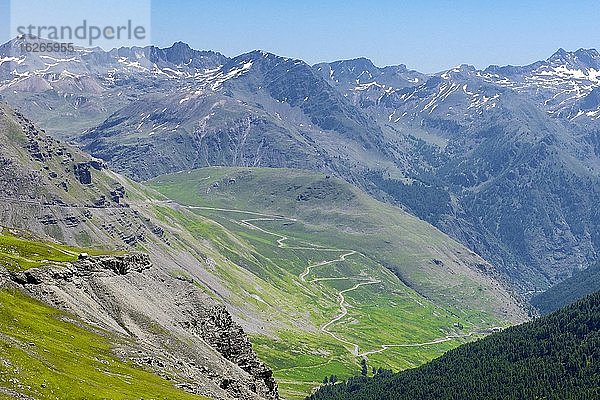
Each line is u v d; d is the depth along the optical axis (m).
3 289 160.00
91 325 164.75
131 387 130.88
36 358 123.56
